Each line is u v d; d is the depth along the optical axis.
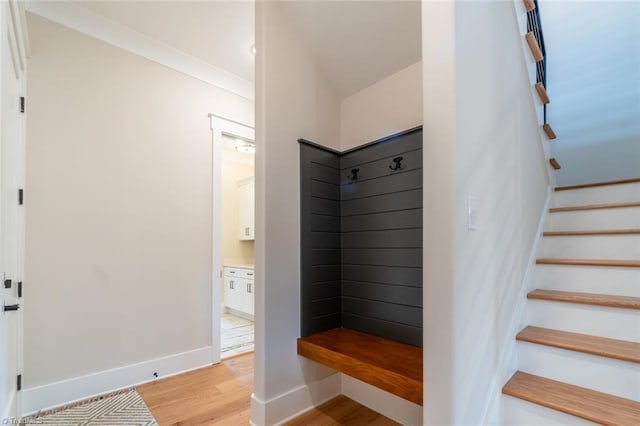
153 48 2.57
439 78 1.09
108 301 2.29
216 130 2.96
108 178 2.34
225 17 2.27
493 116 1.42
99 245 2.27
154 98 2.60
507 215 1.54
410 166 1.91
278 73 1.96
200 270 2.79
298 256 2.02
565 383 1.40
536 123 2.16
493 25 1.46
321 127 2.24
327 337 2.00
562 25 3.16
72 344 2.12
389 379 1.45
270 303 1.84
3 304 1.40
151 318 2.48
